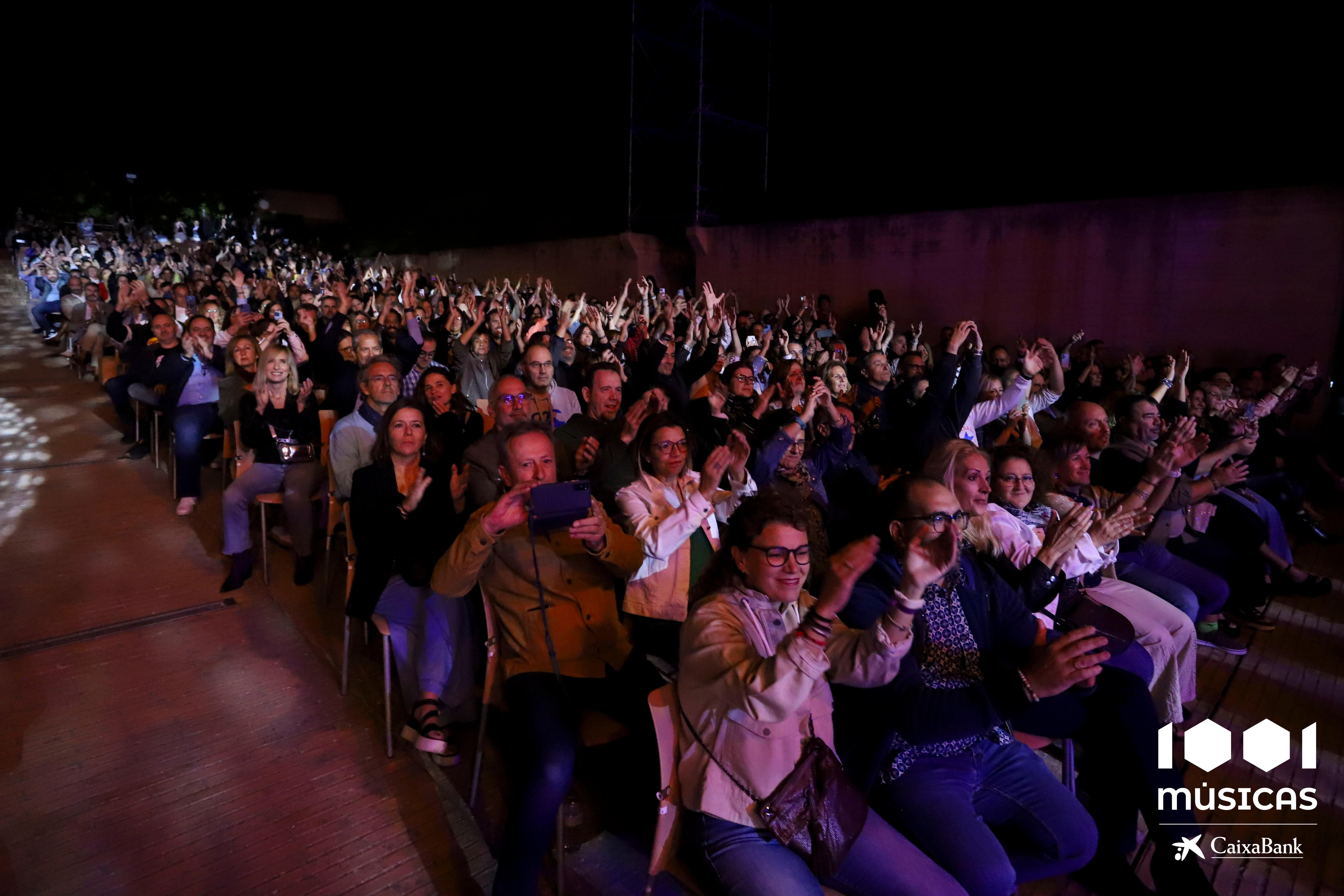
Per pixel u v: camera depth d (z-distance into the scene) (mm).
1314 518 6340
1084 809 2176
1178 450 2746
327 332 6020
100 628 3721
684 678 1856
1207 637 4191
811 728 1902
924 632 2127
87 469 6023
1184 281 9078
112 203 22281
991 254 10812
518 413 3541
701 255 14711
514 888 2061
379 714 3145
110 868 2328
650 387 4898
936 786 2062
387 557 2896
